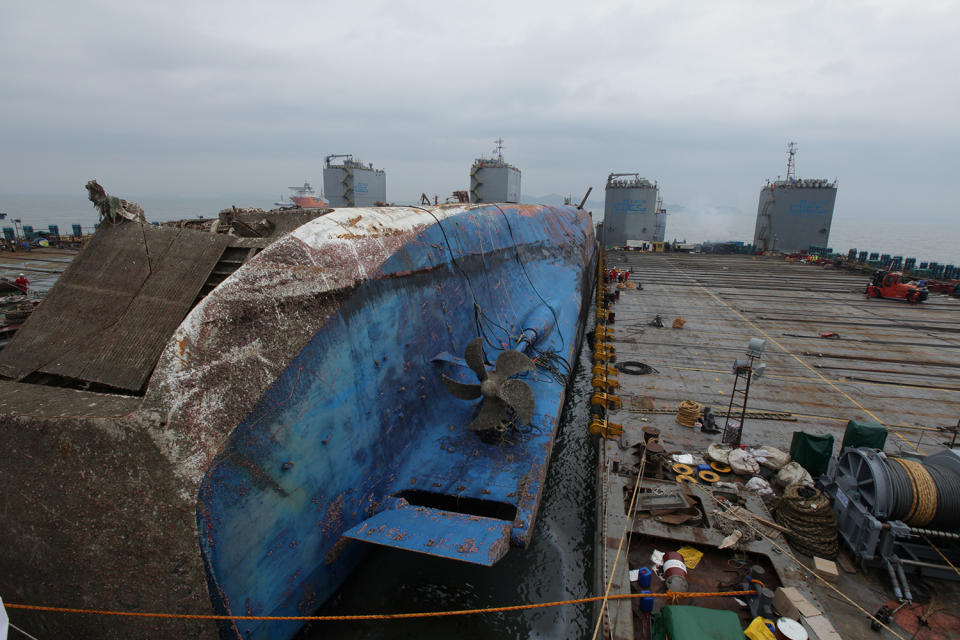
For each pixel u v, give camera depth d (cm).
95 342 775
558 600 954
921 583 917
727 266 5031
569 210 3462
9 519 636
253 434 664
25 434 616
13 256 3962
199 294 793
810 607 829
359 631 852
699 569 954
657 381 1900
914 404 1709
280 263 750
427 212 1281
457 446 1070
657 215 7075
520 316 1672
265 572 686
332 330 806
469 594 947
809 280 4219
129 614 615
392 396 976
